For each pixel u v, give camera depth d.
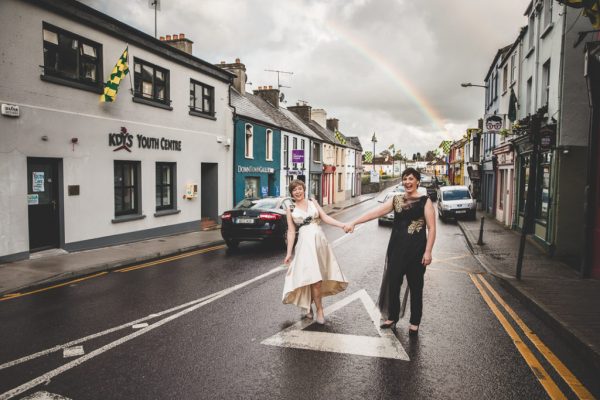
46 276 7.77
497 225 18.94
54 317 5.61
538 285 7.35
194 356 4.33
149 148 13.19
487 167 26.12
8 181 8.77
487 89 27.66
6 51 8.66
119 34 11.66
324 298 6.66
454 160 55.75
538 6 13.95
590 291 6.89
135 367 4.07
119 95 11.88
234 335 4.94
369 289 7.32
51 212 10.05
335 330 5.14
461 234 16.56
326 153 36.69
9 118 8.75
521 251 7.96
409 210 4.93
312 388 3.68
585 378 3.93
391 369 4.07
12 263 8.80
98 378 3.84
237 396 3.54
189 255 10.83
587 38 10.91
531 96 15.35
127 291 7.04
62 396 3.51
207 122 16.59
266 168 23.02
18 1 8.88
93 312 5.84
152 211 13.43
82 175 10.66
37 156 9.42
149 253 10.46
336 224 5.33
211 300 6.47
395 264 5.00
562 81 11.03
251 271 8.73
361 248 12.41
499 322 5.60
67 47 10.26
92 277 8.16
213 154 17.06
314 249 5.23
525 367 4.16
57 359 4.25
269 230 11.32
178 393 3.58
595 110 7.94
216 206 17.53
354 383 3.78
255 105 24.66
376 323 5.42
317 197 34.12
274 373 3.96
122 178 12.34
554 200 11.05
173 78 14.34
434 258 10.98
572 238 10.81
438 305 6.44
